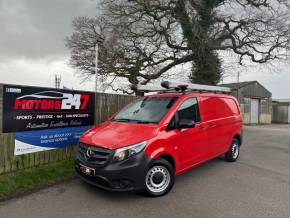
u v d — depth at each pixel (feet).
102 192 15.29
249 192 15.56
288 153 28.63
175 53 58.65
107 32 56.54
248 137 43.98
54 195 14.83
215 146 20.13
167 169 14.97
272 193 15.43
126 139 13.78
